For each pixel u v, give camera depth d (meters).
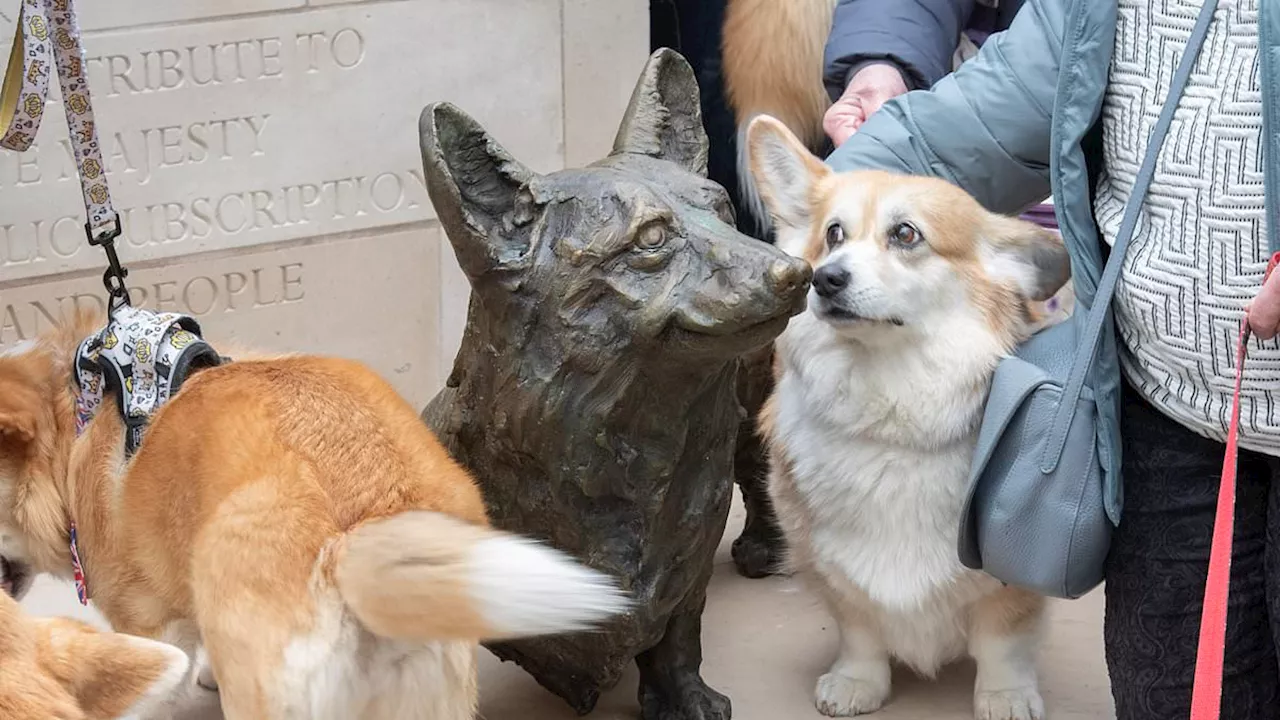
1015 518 1.35
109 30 1.92
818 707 1.61
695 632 1.54
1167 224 1.23
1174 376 1.26
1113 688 1.39
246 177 2.05
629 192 1.31
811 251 1.52
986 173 1.48
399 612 1.12
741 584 1.88
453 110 1.32
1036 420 1.34
